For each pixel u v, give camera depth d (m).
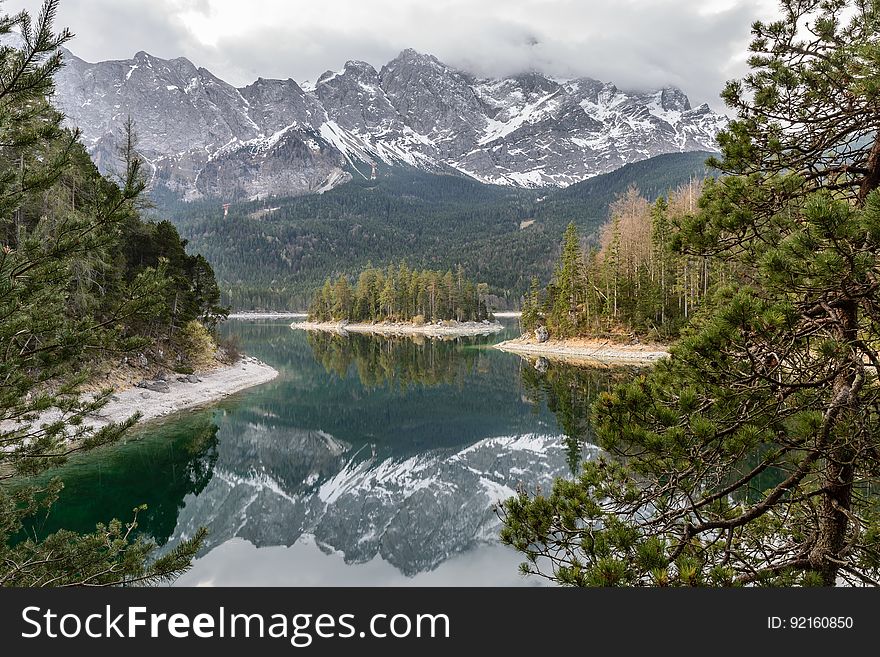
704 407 4.96
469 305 120.00
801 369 4.98
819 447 4.62
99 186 6.77
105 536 7.55
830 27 5.87
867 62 5.27
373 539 16.89
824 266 3.86
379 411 36.12
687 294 48.97
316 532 17.41
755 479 11.19
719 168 6.00
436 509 19.55
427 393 42.38
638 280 55.19
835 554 4.96
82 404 7.81
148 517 16.41
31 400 7.30
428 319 118.19
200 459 23.22
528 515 5.45
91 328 7.26
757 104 6.04
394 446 28.09
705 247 5.88
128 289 7.63
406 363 60.34
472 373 51.81
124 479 19.50
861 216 3.87
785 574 4.85
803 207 4.20
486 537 16.95
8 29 5.66
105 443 7.77
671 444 4.64
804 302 4.94
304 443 27.94
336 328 122.38
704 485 5.35
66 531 7.57
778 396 4.88
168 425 27.84
